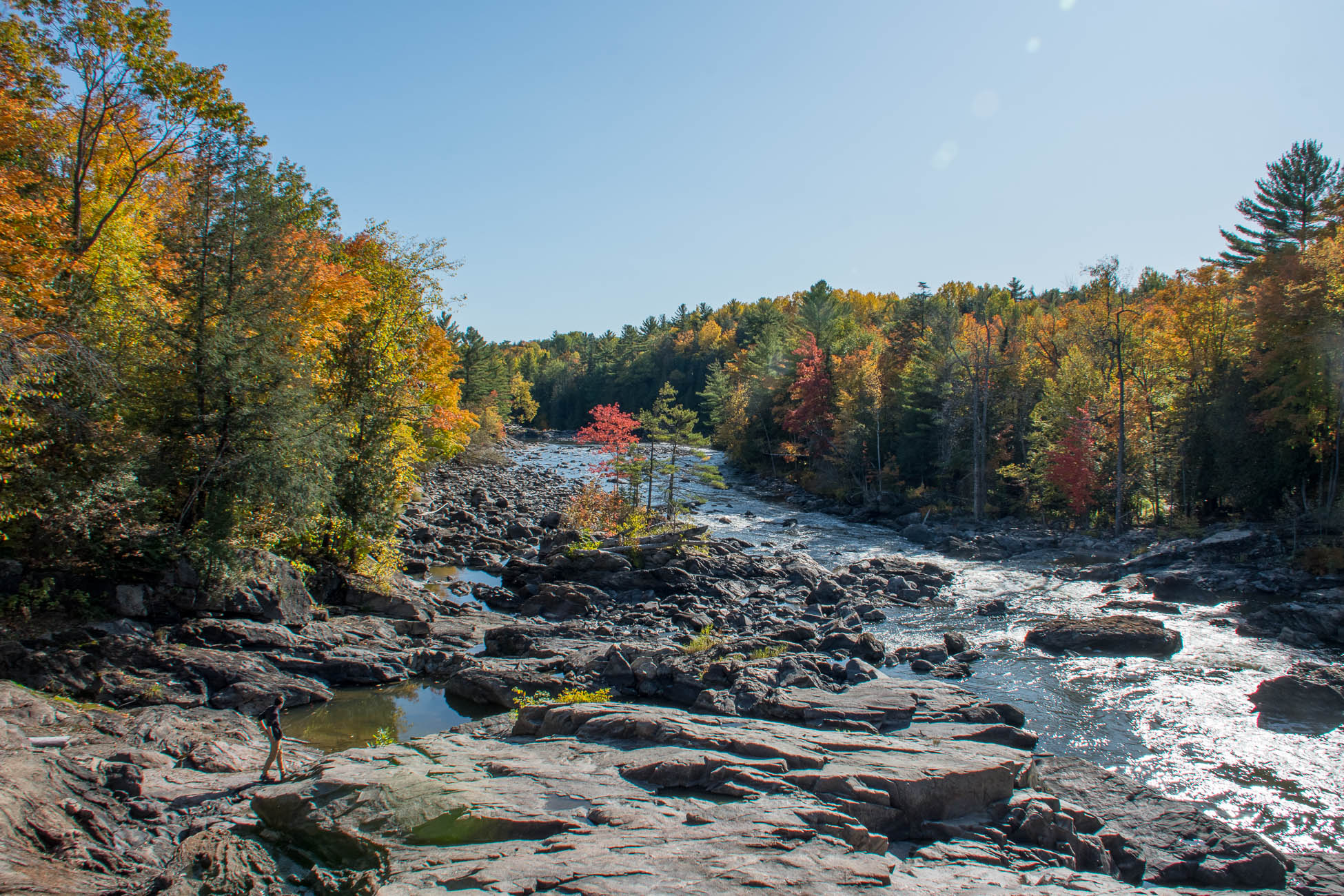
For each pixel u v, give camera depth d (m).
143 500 19.42
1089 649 23.77
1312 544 33.56
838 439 68.12
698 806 9.52
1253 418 38.78
